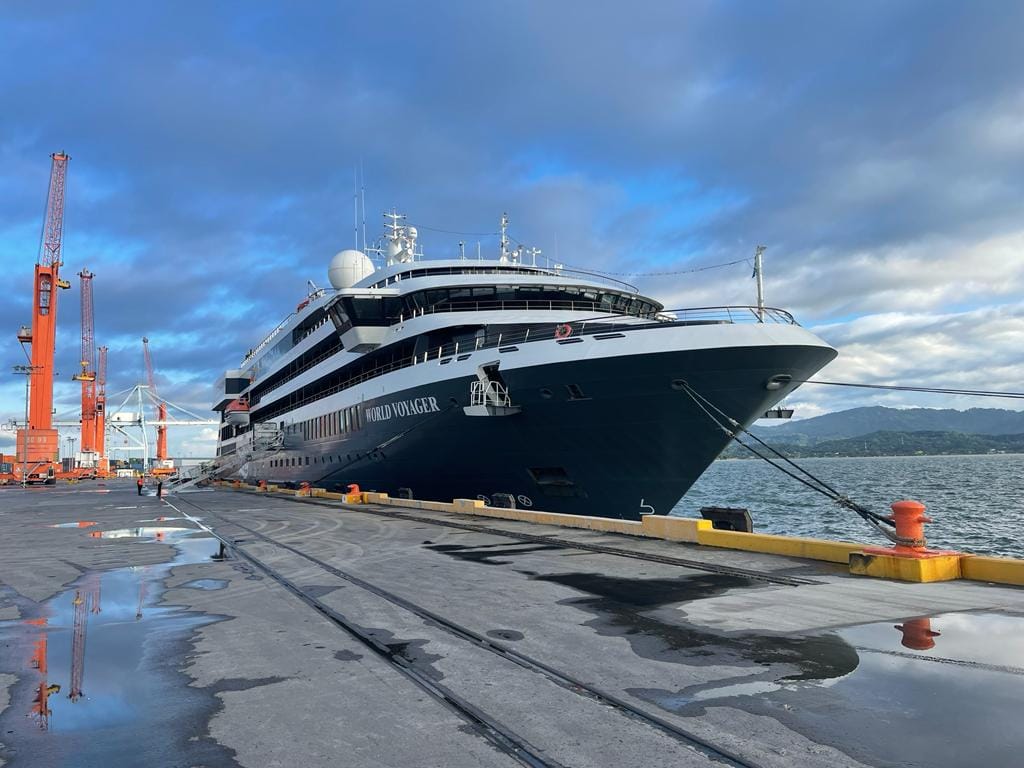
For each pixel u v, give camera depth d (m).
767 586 10.08
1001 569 9.94
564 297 27.44
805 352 18.89
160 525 24.02
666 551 13.63
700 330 19.00
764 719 5.14
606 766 4.46
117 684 6.45
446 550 14.95
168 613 9.53
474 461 24.95
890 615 8.14
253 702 5.88
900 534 10.62
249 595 10.68
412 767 4.54
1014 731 4.82
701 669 6.40
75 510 35.06
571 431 21.70
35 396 97.31
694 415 19.97
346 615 9.09
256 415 58.25
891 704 5.37
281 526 21.97
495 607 9.28
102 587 11.72
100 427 160.50
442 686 6.16
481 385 22.89
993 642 6.99
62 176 102.69
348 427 33.16
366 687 6.19
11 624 8.98
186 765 4.66
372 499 30.80
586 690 5.94
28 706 5.86
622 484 22.41
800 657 6.65
